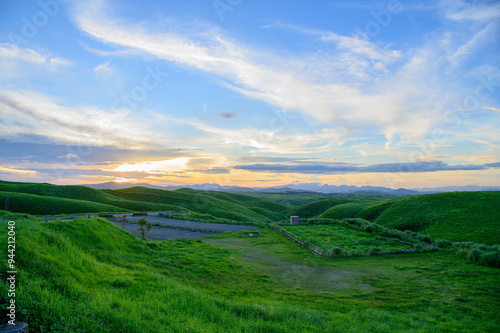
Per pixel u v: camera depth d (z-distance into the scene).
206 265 24.69
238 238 43.88
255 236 46.16
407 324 14.42
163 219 61.53
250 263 28.20
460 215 61.91
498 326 15.00
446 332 13.86
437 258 32.12
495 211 59.72
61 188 109.44
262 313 12.60
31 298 7.60
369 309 16.69
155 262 22.70
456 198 74.25
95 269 13.69
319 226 57.59
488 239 47.38
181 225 54.41
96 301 9.02
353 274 25.72
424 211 71.06
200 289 17.45
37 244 12.84
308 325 11.53
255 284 21.33
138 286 13.08
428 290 21.30
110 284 12.57
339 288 21.61
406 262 30.41
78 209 76.38
